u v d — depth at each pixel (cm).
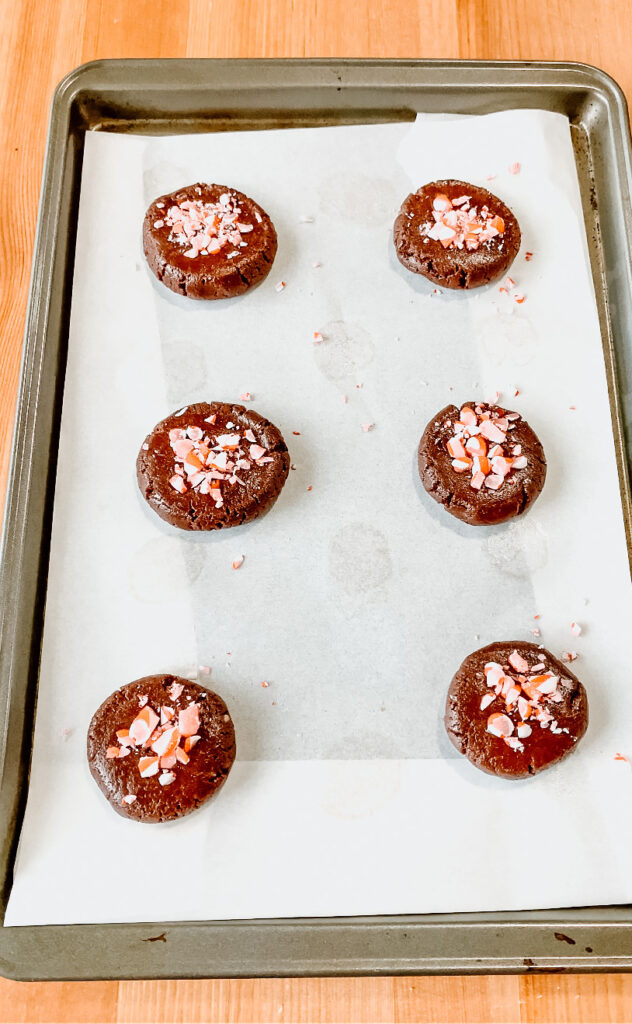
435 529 61
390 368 64
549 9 69
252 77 65
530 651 58
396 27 69
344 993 56
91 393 62
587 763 57
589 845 56
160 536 60
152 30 69
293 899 55
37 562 59
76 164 66
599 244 66
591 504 61
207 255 63
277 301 64
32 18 69
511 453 61
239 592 60
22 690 57
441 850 56
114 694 58
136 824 56
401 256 65
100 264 64
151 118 66
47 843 56
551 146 66
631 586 60
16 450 59
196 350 63
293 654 59
